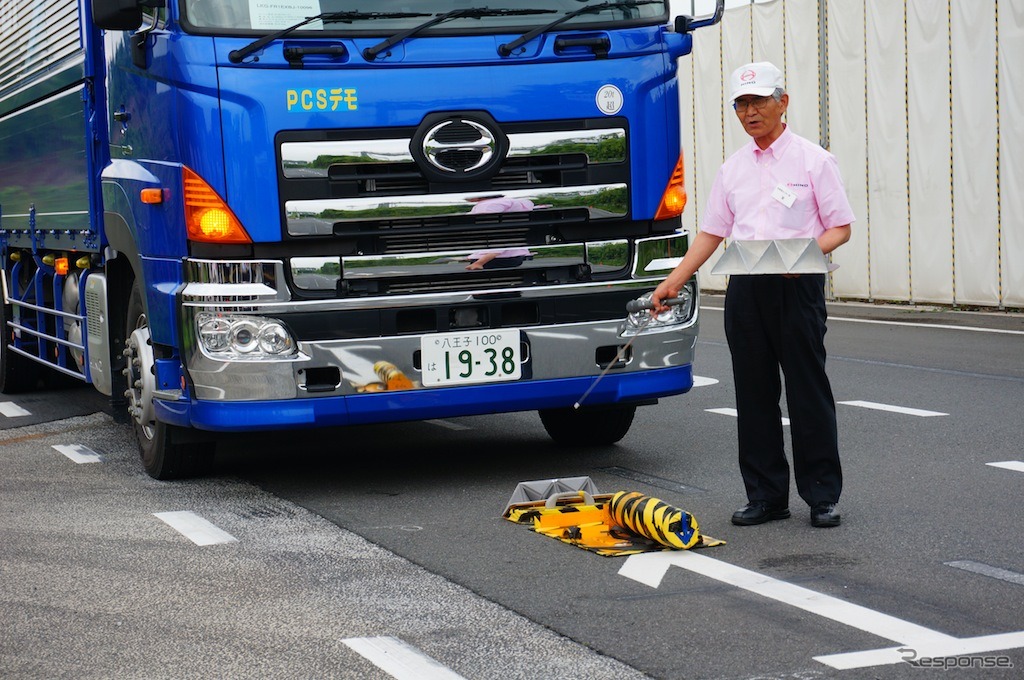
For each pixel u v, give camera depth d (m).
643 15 8.92
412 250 8.41
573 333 8.63
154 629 5.82
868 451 9.33
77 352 11.34
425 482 8.95
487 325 8.52
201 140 8.20
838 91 21.78
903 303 21.02
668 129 8.95
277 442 10.74
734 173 7.30
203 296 8.27
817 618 5.57
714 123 25.16
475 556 6.88
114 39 9.57
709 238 7.43
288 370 8.23
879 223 21.28
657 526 6.80
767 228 7.21
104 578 6.69
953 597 5.80
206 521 7.95
